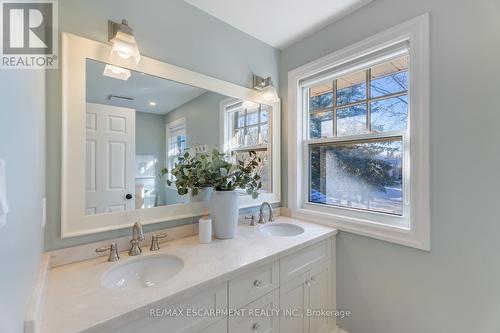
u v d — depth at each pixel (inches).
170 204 57.1
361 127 66.8
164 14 56.6
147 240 53.4
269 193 80.4
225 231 57.8
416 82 52.4
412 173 53.4
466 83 46.1
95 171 46.9
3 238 15.4
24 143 22.8
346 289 66.2
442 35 49.0
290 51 81.5
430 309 51.1
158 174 55.4
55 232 42.3
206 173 58.7
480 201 44.6
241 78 72.7
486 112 43.9
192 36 61.7
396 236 56.2
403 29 54.6
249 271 44.6
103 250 46.5
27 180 24.1
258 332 46.5
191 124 61.4
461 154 46.6
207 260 45.2
